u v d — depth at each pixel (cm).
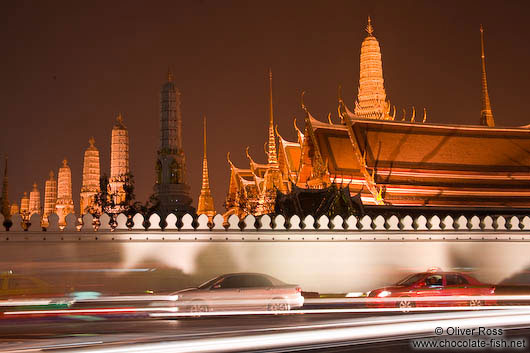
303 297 2202
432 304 2194
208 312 2044
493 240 2741
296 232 2575
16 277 2294
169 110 9112
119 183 9400
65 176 11719
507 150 5303
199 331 1605
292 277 2544
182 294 2064
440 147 5191
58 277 2345
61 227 2405
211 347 1341
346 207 3591
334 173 4922
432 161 5081
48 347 1337
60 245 2372
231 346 1358
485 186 5041
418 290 2198
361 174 5006
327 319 1886
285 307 2086
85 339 1463
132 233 2434
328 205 3569
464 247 2714
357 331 1550
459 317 1717
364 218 2659
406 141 5144
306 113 5188
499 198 5003
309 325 1695
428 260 2673
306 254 2573
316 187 5059
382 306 2205
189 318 1998
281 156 7088
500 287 2616
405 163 5009
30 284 2309
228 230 2522
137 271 2419
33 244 2350
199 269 2470
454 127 5356
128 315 2016
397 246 2656
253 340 1413
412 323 1619
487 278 2709
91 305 2058
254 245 2533
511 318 1748
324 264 2581
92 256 2394
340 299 2206
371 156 4988
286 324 1744
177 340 1394
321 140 5084
